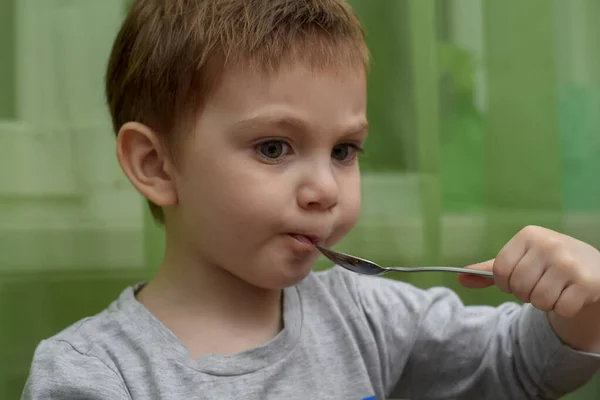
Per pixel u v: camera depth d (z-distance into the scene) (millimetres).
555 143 1042
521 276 596
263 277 615
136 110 683
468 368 772
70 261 909
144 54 670
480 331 776
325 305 745
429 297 816
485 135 1037
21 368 890
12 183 893
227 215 602
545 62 1043
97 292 915
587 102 1050
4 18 895
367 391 700
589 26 1055
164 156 653
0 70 892
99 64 927
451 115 1027
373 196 989
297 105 593
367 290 804
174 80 630
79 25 922
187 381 620
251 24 612
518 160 1041
